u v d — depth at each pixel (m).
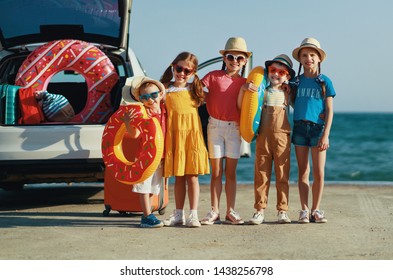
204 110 5.73
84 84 7.02
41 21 6.74
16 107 6.12
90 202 6.99
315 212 5.39
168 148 5.09
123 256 4.08
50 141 5.75
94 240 4.58
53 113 6.18
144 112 5.10
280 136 5.21
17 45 6.93
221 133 5.23
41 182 6.41
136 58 6.96
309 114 5.27
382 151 35.56
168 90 5.16
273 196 7.23
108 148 5.20
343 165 26.58
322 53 5.32
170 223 5.20
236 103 5.21
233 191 5.30
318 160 5.32
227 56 5.21
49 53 6.26
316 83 5.30
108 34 6.77
